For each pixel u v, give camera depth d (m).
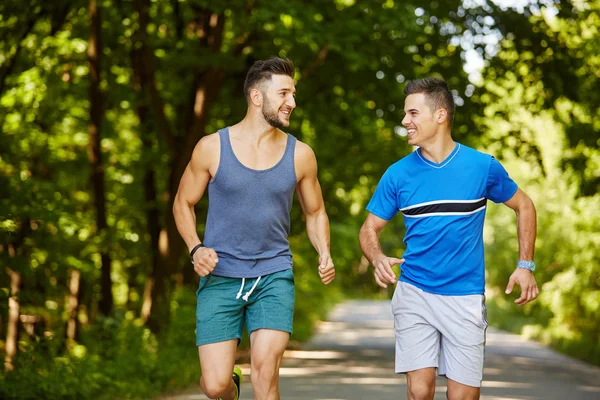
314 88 21.84
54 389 11.45
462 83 21.06
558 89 20.97
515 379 16.91
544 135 29.16
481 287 6.37
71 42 17.86
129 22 20.28
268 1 17.30
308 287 41.72
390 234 48.56
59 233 16.36
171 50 20.66
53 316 15.66
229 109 22.33
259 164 6.19
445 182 6.29
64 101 19.81
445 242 6.30
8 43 16.64
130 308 27.19
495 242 49.06
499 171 6.35
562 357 24.80
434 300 6.35
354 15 18.17
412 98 6.34
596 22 20.67
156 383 13.95
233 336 6.39
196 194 6.32
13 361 12.45
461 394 6.36
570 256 33.91
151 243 22.92
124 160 23.83
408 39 19.23
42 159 19.88
